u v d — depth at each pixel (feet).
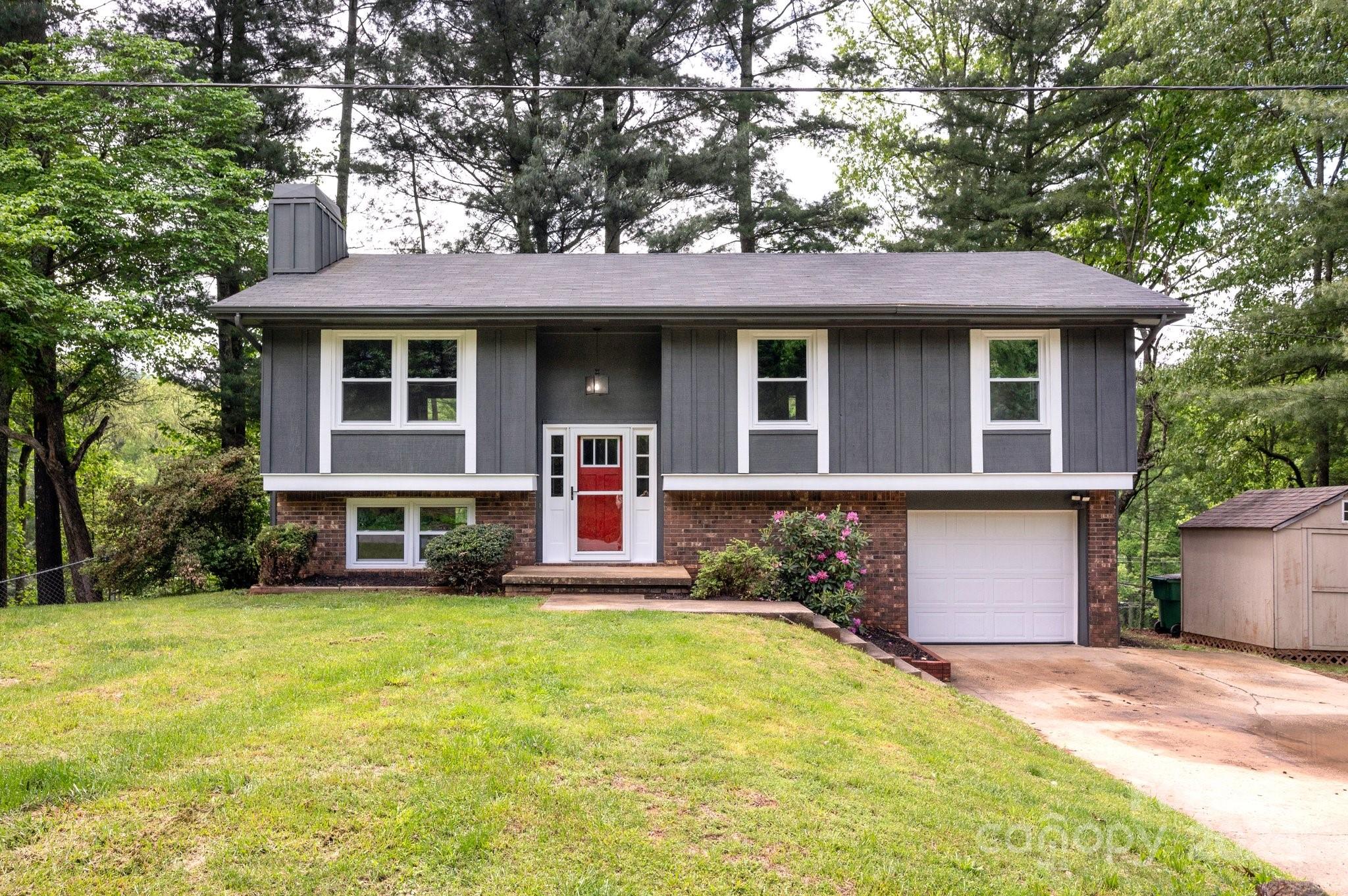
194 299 56.70
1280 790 21.01
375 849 12.84
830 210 68.13
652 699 19.80
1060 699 30.78
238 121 54.70
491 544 37.04
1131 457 39.40
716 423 39.52
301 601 34.63
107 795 14.23
